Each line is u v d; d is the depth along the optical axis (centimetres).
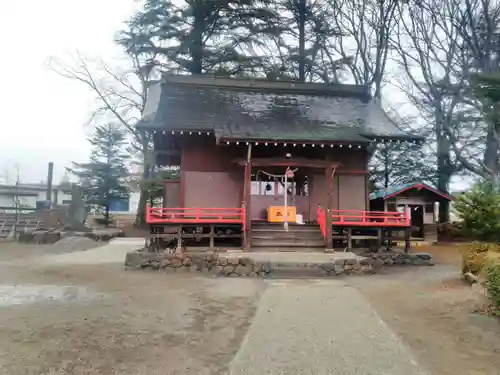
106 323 614
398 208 2316
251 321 628
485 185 1523
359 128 1549
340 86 1944
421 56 2553
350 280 1012
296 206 1566
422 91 2544
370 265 1126
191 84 1867
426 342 521
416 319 631
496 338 534
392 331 570
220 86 1886
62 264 1365
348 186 1547
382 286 920
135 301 771
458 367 439
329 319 634
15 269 1245
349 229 1351
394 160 2917
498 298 637
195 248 1294
